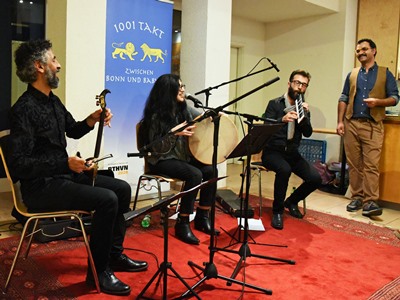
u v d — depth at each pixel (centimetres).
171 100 305
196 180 295
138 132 317
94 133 352
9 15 414
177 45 573
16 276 234
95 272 218
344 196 463
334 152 609
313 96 632
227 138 309
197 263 262
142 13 383
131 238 303
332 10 584
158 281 221
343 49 592
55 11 336
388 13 559
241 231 325
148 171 324
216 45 446
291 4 556
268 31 683
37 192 212
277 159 350
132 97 384
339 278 247
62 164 202
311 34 628
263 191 474
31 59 213
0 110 414
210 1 434
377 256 284
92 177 229
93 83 343
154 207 178
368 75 400
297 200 377
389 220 378
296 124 351
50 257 262
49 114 220
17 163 197
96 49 342
